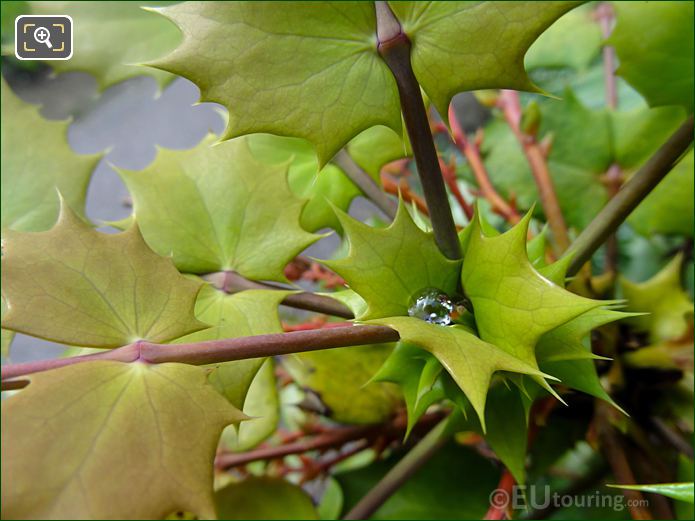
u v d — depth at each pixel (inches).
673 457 11.4
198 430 7.1
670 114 12.5
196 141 20.6
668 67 10.8
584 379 8.5
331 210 11.2
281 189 9.9
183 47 7.6
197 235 9.7
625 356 11.0
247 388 8.5
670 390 11.0
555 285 7.7
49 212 10.9
